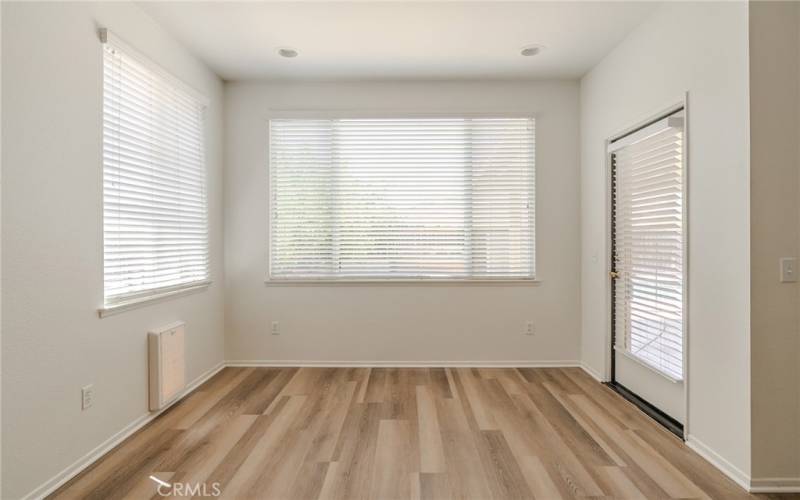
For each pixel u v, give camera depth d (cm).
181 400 327
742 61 214
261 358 418
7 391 187
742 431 215
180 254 338
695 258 249
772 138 209
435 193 416
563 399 329
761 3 209
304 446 253
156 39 302
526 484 214
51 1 211
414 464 233
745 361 213
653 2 278
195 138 362
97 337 243
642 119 304
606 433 270
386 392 345
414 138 416
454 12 293
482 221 418
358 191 417
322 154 416
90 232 238
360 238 417
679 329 270
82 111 232
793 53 210
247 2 279
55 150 214
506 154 416
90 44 238
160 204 310
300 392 345
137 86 283
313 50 348
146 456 242
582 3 281
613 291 363
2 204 185
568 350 417
